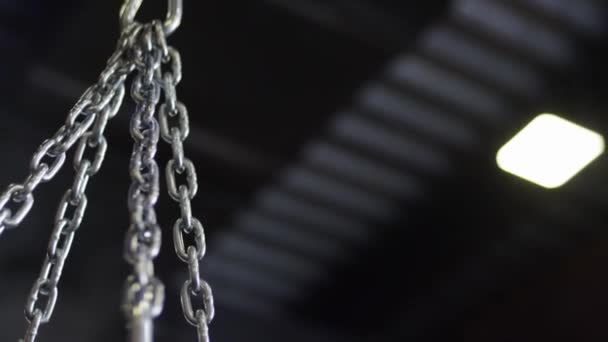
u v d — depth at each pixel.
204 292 1.07
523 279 5.21
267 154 4.34
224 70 3.92
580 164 4.38
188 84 3.99
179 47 3.82
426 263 5.04
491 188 4.59
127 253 0.83
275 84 3.98
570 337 5.03
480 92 4.14
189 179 1.07
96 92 1.12
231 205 4.58
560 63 4.02
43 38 3.80
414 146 4.40
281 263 5.04
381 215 4.80
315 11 3.62
